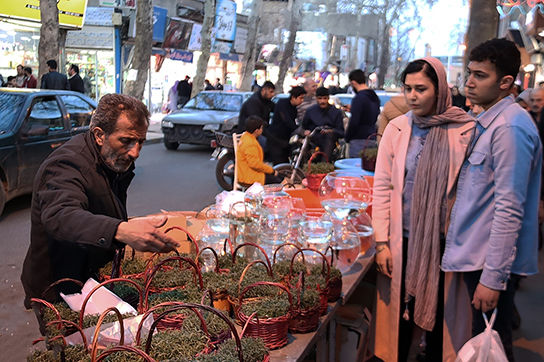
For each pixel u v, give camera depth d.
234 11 26.50
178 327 1.70
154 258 2.21
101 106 1.86
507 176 2.32
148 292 1.85
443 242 2.67
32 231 1.99
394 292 2.84
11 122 6.84
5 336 3.65
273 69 34.19
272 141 7.64
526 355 3.56
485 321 2.35
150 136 15.12
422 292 2.68
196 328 1.58
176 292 1.86
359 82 6.85
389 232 2.86
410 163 2.74
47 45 13.59
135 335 1.57
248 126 6.34
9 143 6.62
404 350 3.10
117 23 19.50
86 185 1.90
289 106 7.56
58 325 1.57
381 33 38.53
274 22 32.88
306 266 2.18
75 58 20.06
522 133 2.33
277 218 2.50
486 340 2.25
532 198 2.44
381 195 2.85
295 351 1.76
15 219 6.61
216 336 1.57
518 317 3.94
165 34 22.28
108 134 1.86
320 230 2.48
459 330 2.62
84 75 20.17
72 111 7.87
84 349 1.46
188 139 12.35
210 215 2.76
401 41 38.56
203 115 12.43
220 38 26.27
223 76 28.23
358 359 2.80
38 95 7.30
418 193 2.67
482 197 2.46
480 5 9.73
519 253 2.45
